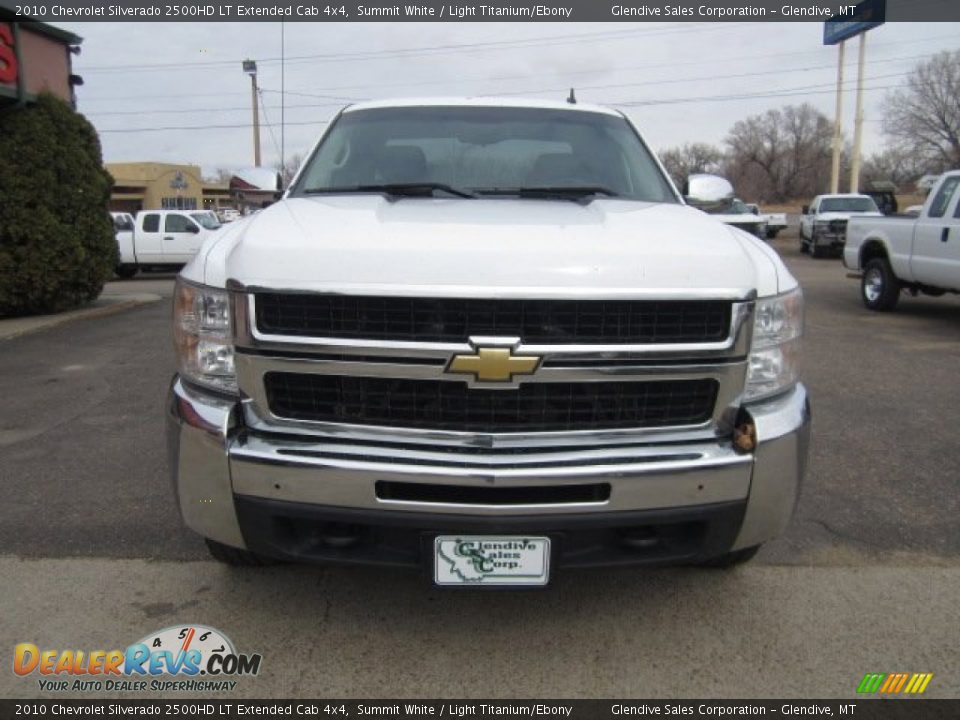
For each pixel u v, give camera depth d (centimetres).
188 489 251
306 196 333
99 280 1220
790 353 258
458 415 239
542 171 360
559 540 239
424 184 344
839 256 2367
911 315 1105
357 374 234
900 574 329
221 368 247
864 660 270
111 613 295
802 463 257
